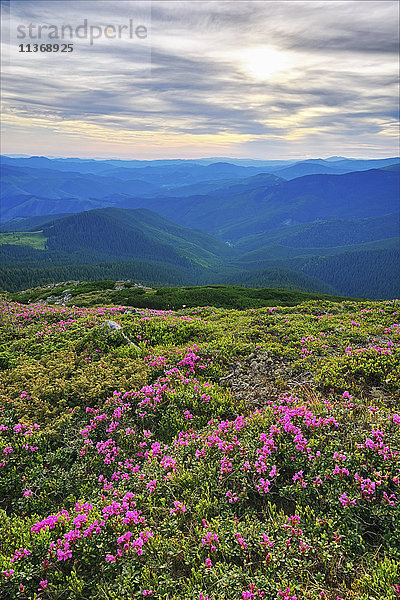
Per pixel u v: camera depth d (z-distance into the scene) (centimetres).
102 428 1069
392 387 1086
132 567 632
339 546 615
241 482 777
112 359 1534
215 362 1409
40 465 948
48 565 652
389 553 605
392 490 706
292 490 745
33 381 1395
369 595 541
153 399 1141
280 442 867
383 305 2400
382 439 801
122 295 6894
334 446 817
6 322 2495
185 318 2233
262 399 1131
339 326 1809
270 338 1666
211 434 952
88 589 626
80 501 805
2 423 1127
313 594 546
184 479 815
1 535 730
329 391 1109
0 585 626
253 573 598
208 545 652
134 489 829
